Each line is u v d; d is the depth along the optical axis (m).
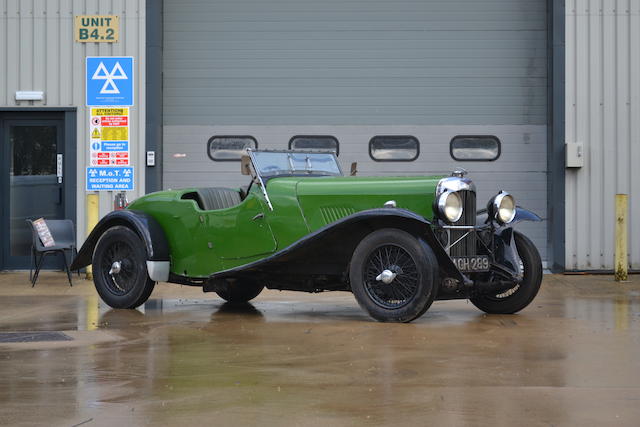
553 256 14.11
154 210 10.12
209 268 9.76
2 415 4.98
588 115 14.11
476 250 9.09
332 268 9.21
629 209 14.12
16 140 14.58
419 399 5.32
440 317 9.02
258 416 4.93
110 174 14.37
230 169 14.56
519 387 5.62
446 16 14.50
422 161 14.48
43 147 14.57
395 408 5.10
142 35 14.33
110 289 10.09
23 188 14.58
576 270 14.12
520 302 9.23
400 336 7.68
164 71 14.58
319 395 5.42
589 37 14.09
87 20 14.32
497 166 14.46
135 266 9.89
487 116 14.46
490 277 9.16
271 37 14.55
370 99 14.50
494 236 9.23
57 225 12.68
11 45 14.41
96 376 6.02
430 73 14.50
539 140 14.45
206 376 6.00
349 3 14.53
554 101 14.08
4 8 14.41
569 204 14.11
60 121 14.52
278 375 6.02
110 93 14.34
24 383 5.81
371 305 8.59
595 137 14.12
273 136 14.55
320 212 9.14
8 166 14.59
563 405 5.16
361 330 8.05
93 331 8.13
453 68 14.48
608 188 14.12
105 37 14.33
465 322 8.60
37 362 6.55
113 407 5.15
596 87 14.11
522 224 14.42
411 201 8.82
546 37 14.45
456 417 4.90
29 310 9.84
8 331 8.16
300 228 9.20
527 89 14.47
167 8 14.58
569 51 14.11
